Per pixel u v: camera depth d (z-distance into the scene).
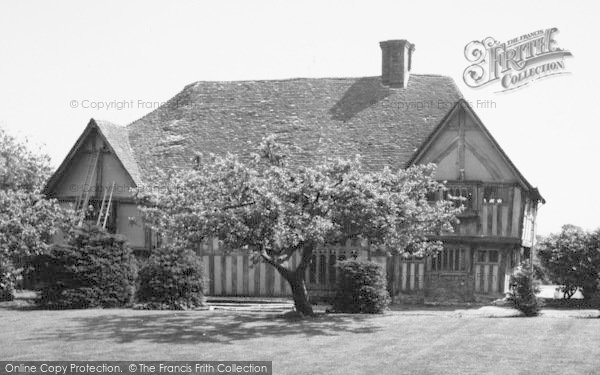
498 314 21.73
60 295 22.34
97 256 22.91
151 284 22.22
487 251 25.22
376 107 29.17
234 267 26.09
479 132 25.41
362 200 17.66
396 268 25.36
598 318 19.08
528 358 13.77
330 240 19.06
